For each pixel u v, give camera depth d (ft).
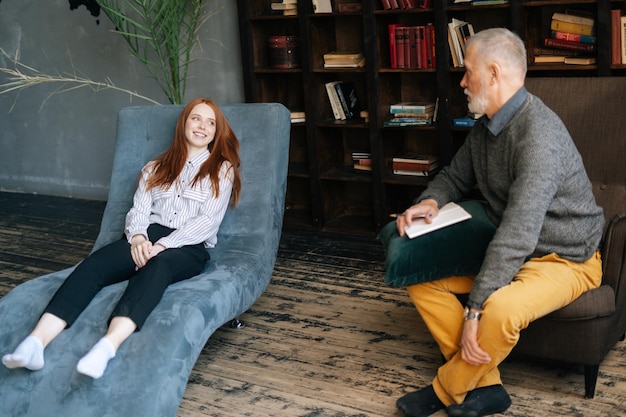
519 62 7.91
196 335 8.23
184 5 14.60
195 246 9.53
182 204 9.83
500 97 7.96
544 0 11.41
